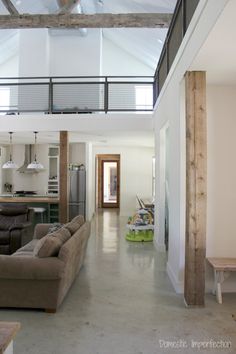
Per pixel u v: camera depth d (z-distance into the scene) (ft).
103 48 36.04
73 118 23.36
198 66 10.74
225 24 7.69
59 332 9.61
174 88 14.02
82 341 9.09
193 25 9.84
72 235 13.67
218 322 10.27
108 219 35.35
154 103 22.71
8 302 11.05
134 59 36.04
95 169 41.88
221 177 13.10
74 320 10.42
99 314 10.87
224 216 13.10
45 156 34.06
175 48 14.15
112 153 38.24
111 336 9.37
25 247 15.44
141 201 33.09
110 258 18.48
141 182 37.78
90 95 27.09
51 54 31.83
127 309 11.29
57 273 10.69
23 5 27.14
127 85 24.86
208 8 8.23
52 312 11.00
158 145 20.58
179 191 12.91
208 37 8.39
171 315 10.78
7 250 19.11
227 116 13.10
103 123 23.38
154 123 22.61
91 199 36.40
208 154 13.09
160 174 20.38
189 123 11.34
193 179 11.34
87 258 18.42
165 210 21.36
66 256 10.98
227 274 12.19
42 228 17.48
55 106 26.89
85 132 24.62
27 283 11.00
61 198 23.29
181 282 12.91
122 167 37.93
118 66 36.04
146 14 20.11
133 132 24.63
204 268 11.43
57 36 31.81
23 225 19.85
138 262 17.60
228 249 13.08
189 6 11.09
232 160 13.10
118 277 14.92
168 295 12.64
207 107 13.11
